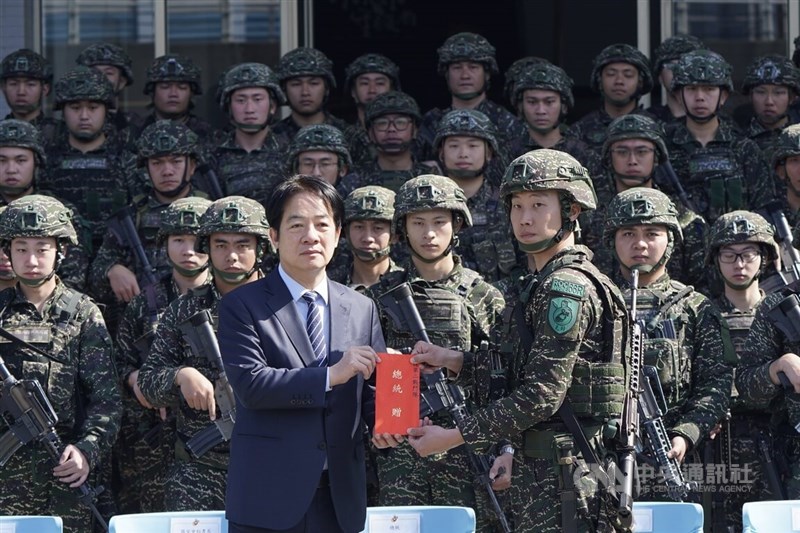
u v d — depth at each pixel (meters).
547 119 11.66
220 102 11.85
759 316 8.83
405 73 13.70
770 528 7.04
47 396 8.82
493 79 13.70
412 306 8.05
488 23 13.72
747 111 13.32
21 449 8.77
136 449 9.80
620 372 6.30
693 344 8.78
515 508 6.48
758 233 9.39
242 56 13.49
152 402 8.62
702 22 13.49
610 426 6.27
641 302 8.86
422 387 7.79
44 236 8.84
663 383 8.57
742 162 11.08
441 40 13.77
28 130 10.80
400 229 9.07
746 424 9.16
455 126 10.49
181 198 10.24
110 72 12.67
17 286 9.11
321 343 6.42
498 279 10.12
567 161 6.45
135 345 9.20
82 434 8.79
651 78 12.22
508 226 10.20
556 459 6.26
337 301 6.54
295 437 6.27
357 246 9.69
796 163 10.48
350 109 13.59
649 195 9.01
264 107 11.52
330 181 10.97
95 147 11.57
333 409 6.34
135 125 12.32
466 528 6.93
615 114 12.16
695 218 10.38
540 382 6.11
